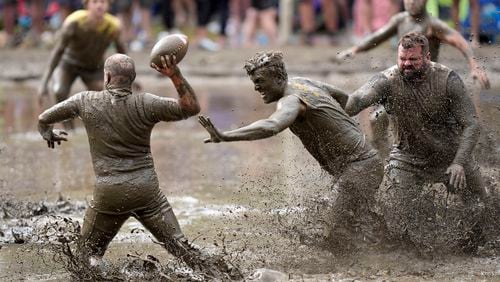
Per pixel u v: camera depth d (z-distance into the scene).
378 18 51.28
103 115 17.11
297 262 18.11
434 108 19.31
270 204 22.22
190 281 16.84
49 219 22.05
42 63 56.03
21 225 21.62
